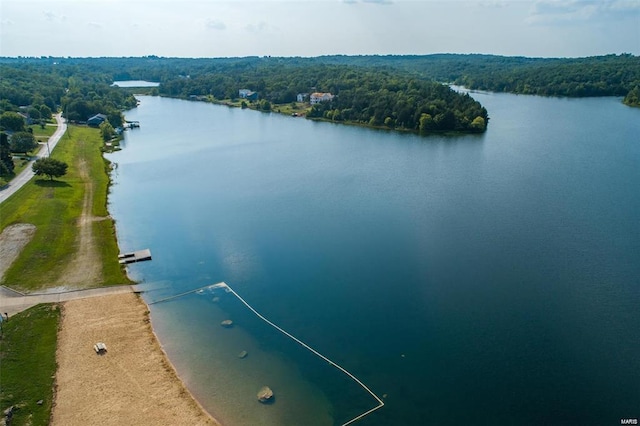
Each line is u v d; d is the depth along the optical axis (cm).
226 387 5816
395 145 19462
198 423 5228
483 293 7744
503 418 5312
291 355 6406
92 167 15150
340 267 8725
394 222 10712
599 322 6938
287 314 7331
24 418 5112
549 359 6197
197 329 6956
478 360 6228
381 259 8988
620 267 8462
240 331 6919
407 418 5338
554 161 15900
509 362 6172
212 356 6378
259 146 19450
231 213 11525
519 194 12506
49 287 7794
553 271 8362
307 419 5347
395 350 6462
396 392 5725
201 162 16712
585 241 9538
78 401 5434
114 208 11988
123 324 6919
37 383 5631
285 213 11431
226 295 7888
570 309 7250
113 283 8038
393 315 7238
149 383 5781
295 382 5906
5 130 18562
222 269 8756
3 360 5900
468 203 11900
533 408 5438
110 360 6141
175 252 9450
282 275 8500
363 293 7862
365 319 7162
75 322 6894
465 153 17600
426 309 7350
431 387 5781
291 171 15300
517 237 9775
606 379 5838
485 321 7025
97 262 8675
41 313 6994
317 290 7981
